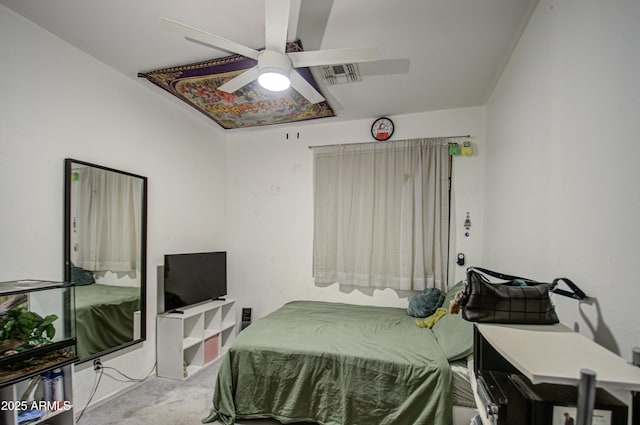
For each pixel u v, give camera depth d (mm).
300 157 3637
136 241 2578
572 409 768
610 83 1035
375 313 2867
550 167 1494
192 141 3289
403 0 1623
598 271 1097
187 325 2965
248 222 3805
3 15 1740
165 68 2375
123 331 2418
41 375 1643
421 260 3027
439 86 2623
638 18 910
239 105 3012
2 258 1735
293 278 3627
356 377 1923
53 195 1978
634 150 924
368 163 3283
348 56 1714
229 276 3846
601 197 1083
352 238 3297
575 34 1264
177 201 3076
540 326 1055
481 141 3033
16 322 1513
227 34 1955
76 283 2062
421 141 3109
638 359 751
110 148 2377
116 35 1989
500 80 2428
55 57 1995
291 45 1968
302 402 2016
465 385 1764
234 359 2156
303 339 2193
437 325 2326
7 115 1759
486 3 1647
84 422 2055
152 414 2162
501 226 2346
